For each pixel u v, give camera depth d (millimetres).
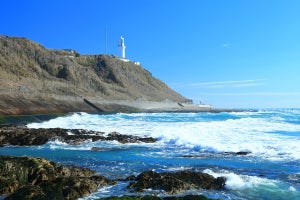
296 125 38844
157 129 35469
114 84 115438
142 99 110375
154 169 17562
